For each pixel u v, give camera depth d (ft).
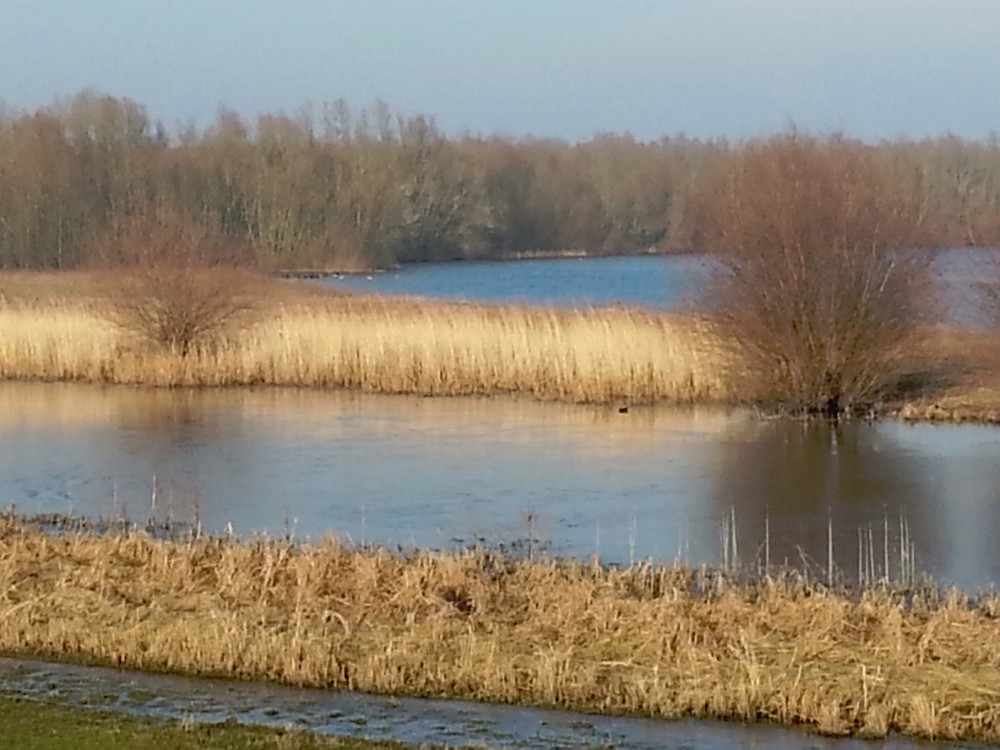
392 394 132.16
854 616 56.34
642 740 45.39
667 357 127.03
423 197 406.41
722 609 56.95
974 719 46.11
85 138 349.41
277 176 361.51
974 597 62.44
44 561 65.98
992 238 123.03
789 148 115.24
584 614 56.70
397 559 67.05
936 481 88.12
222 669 52.11
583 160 445.37
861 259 112.47
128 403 126.21
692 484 88.43
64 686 50.37
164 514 81.35
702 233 121.39
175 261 142.61
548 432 109.29
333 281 314.76
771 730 46.39
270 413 120.06
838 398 114.21
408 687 50.16
